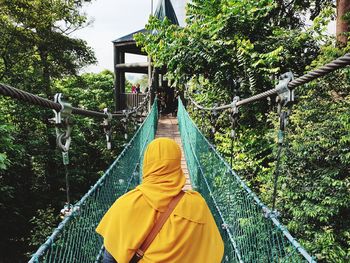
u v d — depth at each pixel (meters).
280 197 5.78
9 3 15.35
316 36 6.80
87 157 15.12
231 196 3.66
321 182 5.34
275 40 7.05
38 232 10.23
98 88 22.44
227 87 7.58
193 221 1.47
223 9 7.18
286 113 2.23
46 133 13.25
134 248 1.42
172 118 17.55
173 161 1.50
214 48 7.28
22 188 13.26
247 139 7.21
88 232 2.39
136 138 5.91
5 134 8.71
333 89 5.98
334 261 4.94
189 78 8.08
